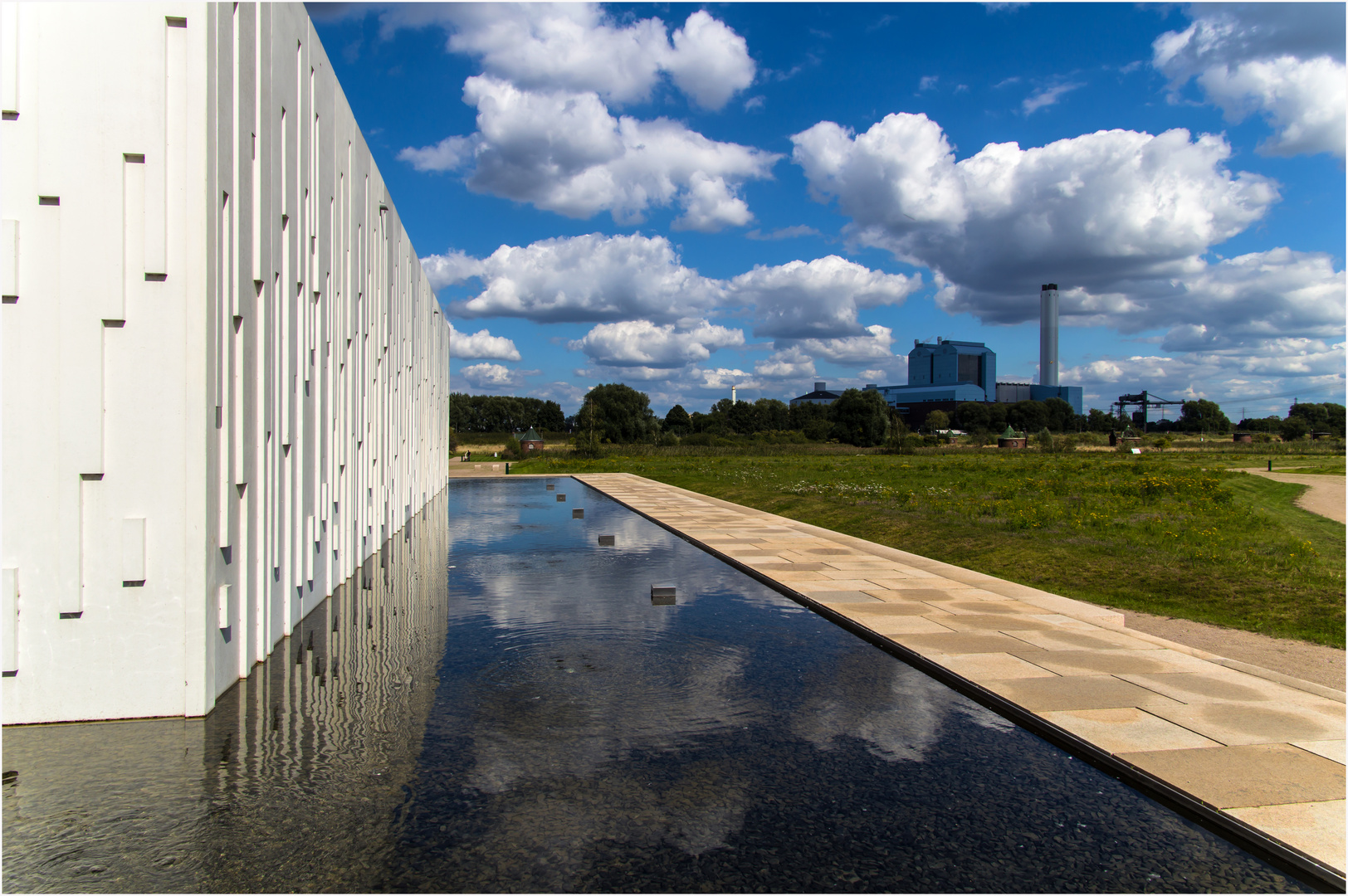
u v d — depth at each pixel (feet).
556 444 229.86
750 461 149.59
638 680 19.76
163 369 16.58
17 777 13.75
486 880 10.57
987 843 11.80
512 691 18.85
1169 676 19.31
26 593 16.20
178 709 16.89
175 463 16.70
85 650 16.51
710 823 12.32
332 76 29.73
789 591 30.66
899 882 10.68
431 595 30.58
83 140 16.01
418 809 12.67
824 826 12.26
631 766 14.51
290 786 13.48
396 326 47.75
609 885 10.48
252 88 19.97
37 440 16.03
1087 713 16.66
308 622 26.03
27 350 15.96
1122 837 12.00
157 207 16.38
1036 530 44.57
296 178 24.41
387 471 45.39
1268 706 17.15
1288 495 69.62
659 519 55.88
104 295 16.20
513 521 57.11
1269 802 12.51
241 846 11.41
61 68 15.92
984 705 18.07
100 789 13.29
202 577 16.92
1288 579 30.07
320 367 28.12
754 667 20.97
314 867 10.85
